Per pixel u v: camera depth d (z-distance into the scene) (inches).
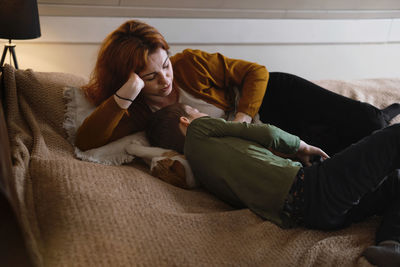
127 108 62.7
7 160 39.1
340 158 47.4
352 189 46.4
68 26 84.0
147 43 61.0
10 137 57.6
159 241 43.8
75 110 65.2
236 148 53.1
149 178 56.3
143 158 62.1
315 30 106.9
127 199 49.8
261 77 69.1
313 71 113.3
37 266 38.9
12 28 65.9
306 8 101.8
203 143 55.5
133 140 63.6
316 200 47.1
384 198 50.1
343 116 67.3
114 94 58.1
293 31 104.9
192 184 58.9
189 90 68.4
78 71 89.2
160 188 54.8
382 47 117.6
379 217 52.6
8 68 63.6
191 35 95.2
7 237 31.5
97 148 61.3
